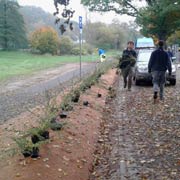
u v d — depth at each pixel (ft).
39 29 262.88
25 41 310.24
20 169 20.65
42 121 24.76
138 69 66.44
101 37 273.54
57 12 17.79
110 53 225.97
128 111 41.98
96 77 59.93
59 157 23.16
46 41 256.52
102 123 36.24
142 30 137.08
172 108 42.65
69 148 25.21
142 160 25.11
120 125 35.35
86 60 174.50
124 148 27.99
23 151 21.81
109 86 62.49
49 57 220.64
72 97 39.60
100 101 46.57
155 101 46.75
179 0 74.33
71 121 31.37
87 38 269.64
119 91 58.90
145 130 33.06
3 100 49.90
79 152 25.35
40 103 44.98
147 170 23.25
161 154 26.17
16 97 52.65
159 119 37.27
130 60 58.80
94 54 240.32
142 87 64.80
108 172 23.32
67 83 68.90
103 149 28.07
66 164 22.68
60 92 48.03
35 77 86.63
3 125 32.96
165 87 63.52
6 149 23.91
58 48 246.88
